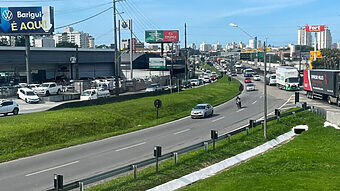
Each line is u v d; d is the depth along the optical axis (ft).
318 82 196.13
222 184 61.16
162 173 66.64
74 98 213.87
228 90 279.08
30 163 77.56
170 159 77.77
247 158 85.81
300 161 77.92
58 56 321.11
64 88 247.29
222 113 160.86
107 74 395.34
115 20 190.70
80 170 71.15
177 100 194.08
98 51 369.09
